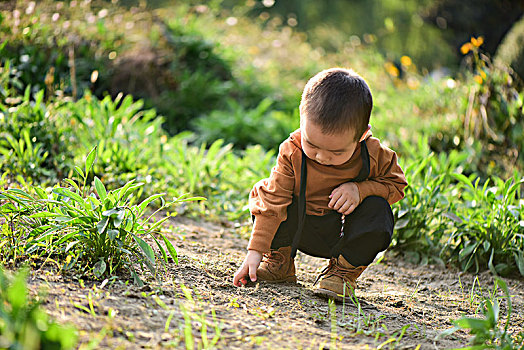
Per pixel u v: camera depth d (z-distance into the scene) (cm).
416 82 809
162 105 799
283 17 1886
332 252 266
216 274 279
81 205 252
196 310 219
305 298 258
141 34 843
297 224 270
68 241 255
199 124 779
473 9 1620
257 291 259
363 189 258
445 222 390
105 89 759
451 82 651
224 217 437
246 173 518
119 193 255
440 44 1684
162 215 398
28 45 661
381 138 660
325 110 228
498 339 220
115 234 234
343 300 253
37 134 450
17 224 272
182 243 337
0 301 156
